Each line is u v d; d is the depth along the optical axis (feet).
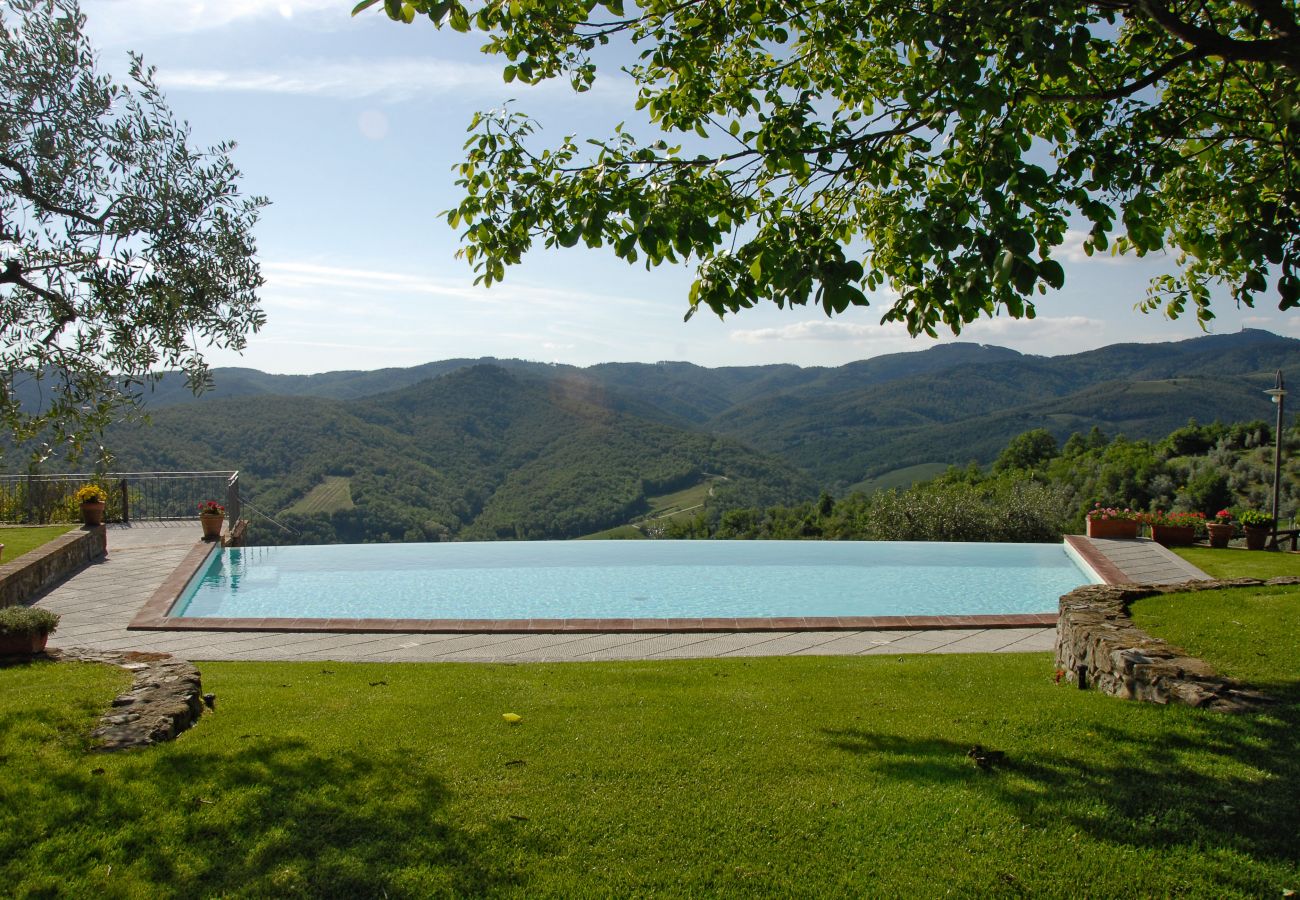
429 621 25.71
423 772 11.76
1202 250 17.21
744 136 16.14
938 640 24.11
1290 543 48.60
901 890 8.68
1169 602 20.38
